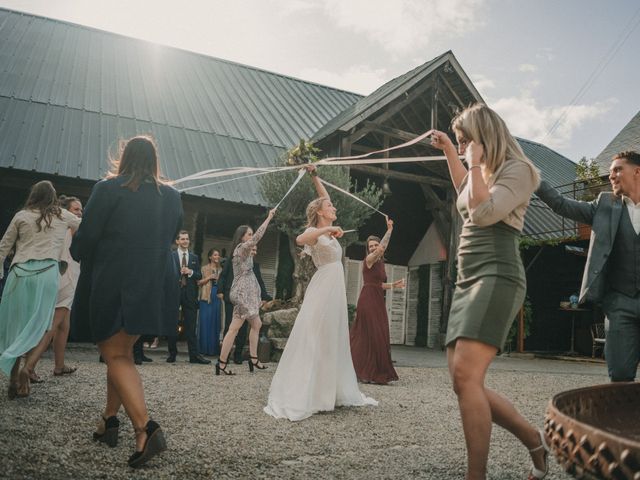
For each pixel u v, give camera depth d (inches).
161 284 110.6
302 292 387.5
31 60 543.5
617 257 132.6
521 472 110.7
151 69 643.5
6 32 590.2
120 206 109.0
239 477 102.0
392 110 475.8
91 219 106.4
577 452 52.0
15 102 452.4
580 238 479.2
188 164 464.8
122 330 107.2
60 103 478.6
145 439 103.9
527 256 554.6
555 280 572.4
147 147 115.8
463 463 117.5
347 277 562.3
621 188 134.9
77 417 139.3
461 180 112.9
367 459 118.7
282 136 581.3
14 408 144.8
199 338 358.0
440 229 542.9
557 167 804.0
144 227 110.0
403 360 387.2
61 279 211.2
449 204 534.9
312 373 168.6
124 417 142.5
